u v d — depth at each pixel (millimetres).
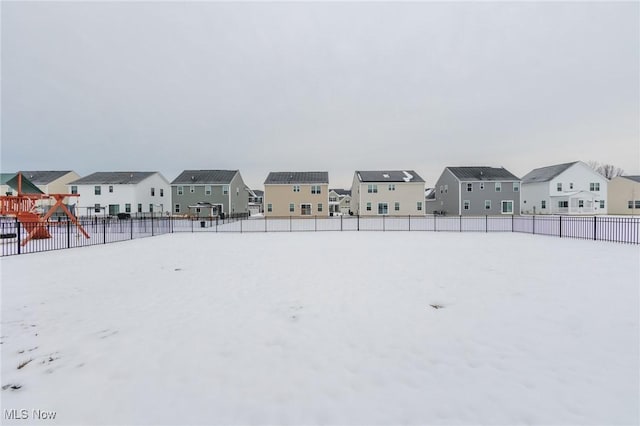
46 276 8062
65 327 4676
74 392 3072
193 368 3492
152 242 16266
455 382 3207
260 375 3355
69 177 45281
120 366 3541
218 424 2625
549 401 2887
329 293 6383
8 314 5223
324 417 2717
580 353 3762
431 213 52219
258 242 15945
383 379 3273
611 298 5832
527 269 8516
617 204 43875
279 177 42938
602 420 2635
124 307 5582
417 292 6387
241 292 6504
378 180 41219
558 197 42031
